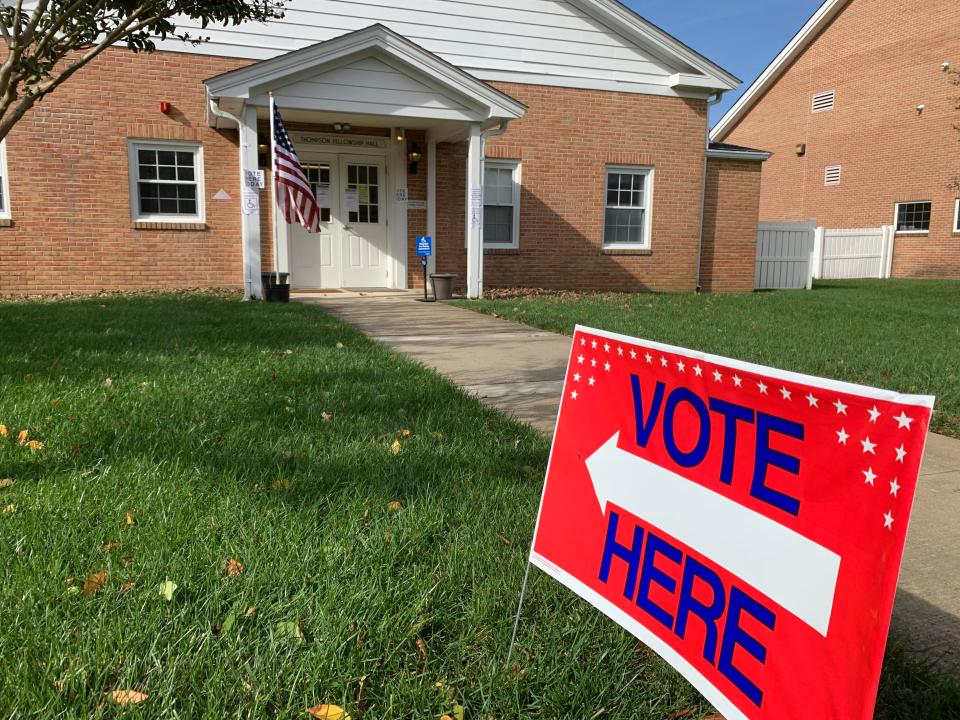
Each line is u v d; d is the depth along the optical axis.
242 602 2.23
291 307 9.73
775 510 1.47
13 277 11.48
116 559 2.48
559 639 2.16
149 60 11.66
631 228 15.13
